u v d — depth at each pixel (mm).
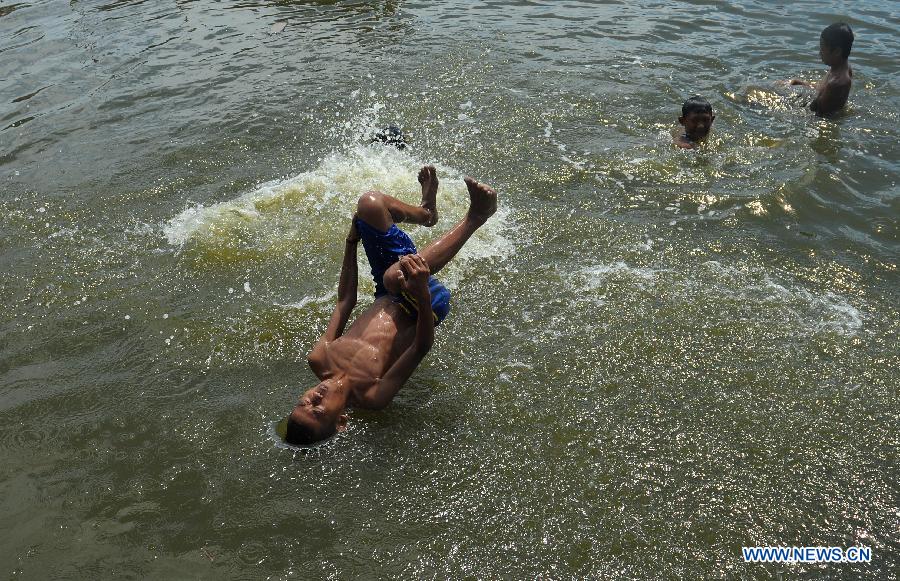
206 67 9242
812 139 7105
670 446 4012
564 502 3725
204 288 5410
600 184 6484
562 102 7914
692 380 4422
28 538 3629
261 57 9445
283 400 4398
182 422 4266
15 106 8461
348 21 10648
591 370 4512
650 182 6500
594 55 9133
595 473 3873
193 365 4703
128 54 9789
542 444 4051
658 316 4918
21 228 6141
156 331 5000
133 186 6723
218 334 4941
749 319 4867
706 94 8094
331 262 5629
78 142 7578
